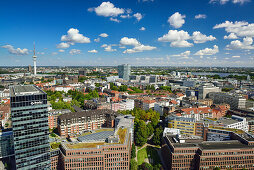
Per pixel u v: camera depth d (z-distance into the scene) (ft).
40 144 518.78
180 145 568.82
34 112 497.87
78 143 549.13
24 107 482.69
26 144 498.28
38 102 499.51
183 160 552.00
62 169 537.65
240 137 615.16
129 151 578.25
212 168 534.78
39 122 508.53
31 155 508.94
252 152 547.49
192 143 585.63
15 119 475.31
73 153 508.94
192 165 555.69
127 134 608.19
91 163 514.27
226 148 545.03
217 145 570.87
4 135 590.14
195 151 553.64
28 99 485.15
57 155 553.64
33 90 548.72
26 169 506.48
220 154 536.42
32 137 504.43
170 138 630.74
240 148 545.03
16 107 472.85
